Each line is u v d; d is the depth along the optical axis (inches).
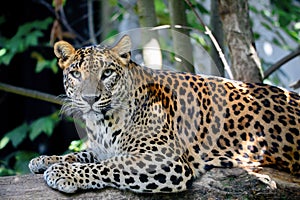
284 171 350.6
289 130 352.2
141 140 332.5
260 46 800.3
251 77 430.9
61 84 741.9
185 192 334.3
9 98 746.8
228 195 333.7
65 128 700.7
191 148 345.4
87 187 325.7
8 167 653.9
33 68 736.3
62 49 330.6
